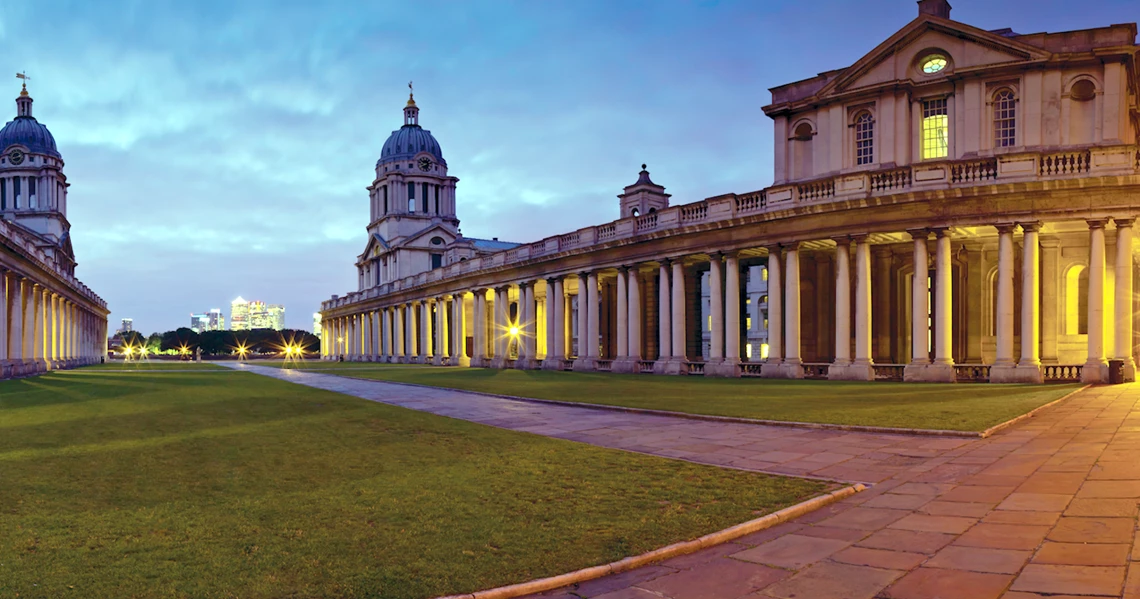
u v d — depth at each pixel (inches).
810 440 653.3
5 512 413.4
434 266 4421.8
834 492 439.5
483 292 2893.7
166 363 4397.1
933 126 1592.0
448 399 1166.3
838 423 720.3
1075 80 1440.7
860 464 533.3
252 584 294.8
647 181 2598.4
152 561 324.5
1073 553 302.8
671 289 1924.2
